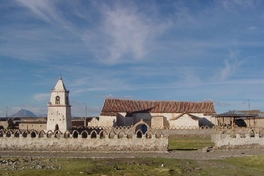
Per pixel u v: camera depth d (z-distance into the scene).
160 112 104.31
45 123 96.44
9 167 39.88
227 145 58.44
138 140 57.12
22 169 38.44
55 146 58.31
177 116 100.81
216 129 88.44
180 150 58.66
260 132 76.06
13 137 59.28
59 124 71.88
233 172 36.38
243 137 59.31
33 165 41.44
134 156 50.91
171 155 52.00
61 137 58.62
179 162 43.94
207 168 39.03
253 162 42.91
